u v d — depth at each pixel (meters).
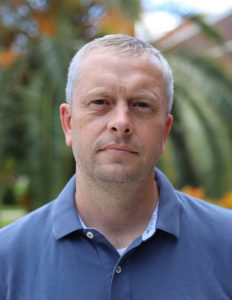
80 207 1.73
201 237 1.69
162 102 1.67
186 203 1.82
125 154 1.60
